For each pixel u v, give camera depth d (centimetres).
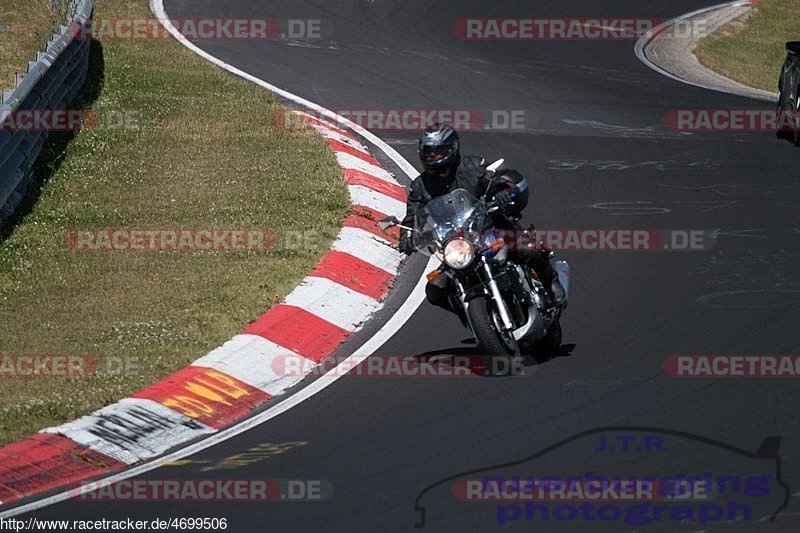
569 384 3225
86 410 3114
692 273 4244
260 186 5206
